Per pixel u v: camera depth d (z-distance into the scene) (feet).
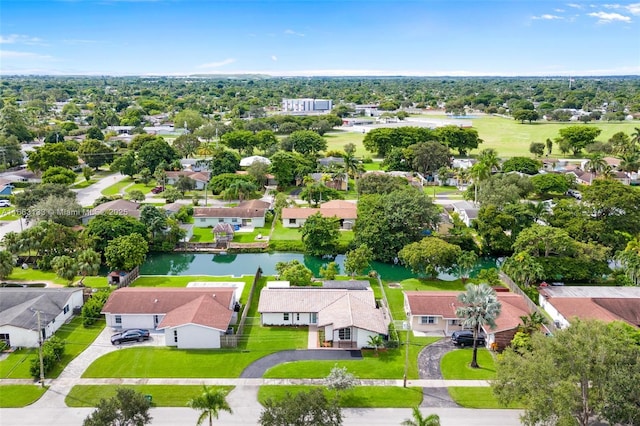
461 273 279.49
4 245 289.74
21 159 575.79
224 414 160.97
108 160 572.51
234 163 520.83
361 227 321.93
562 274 265.95
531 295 249.55
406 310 233.35
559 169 555.69
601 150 619.67
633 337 181.68
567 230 305.53
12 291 227.81
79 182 510.58
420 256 272.72
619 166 492.54
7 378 180.45
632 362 134.41
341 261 319.06
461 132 637.71
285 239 346.54
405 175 504.02
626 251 269.44
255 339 209.56
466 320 182.29
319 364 190.80
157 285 266.77
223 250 329.11
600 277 273.54
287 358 195.11
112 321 218.38
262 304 222.48
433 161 526.98
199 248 330.34
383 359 195.21
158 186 485.15
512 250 320.29
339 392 170.91
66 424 156.15
